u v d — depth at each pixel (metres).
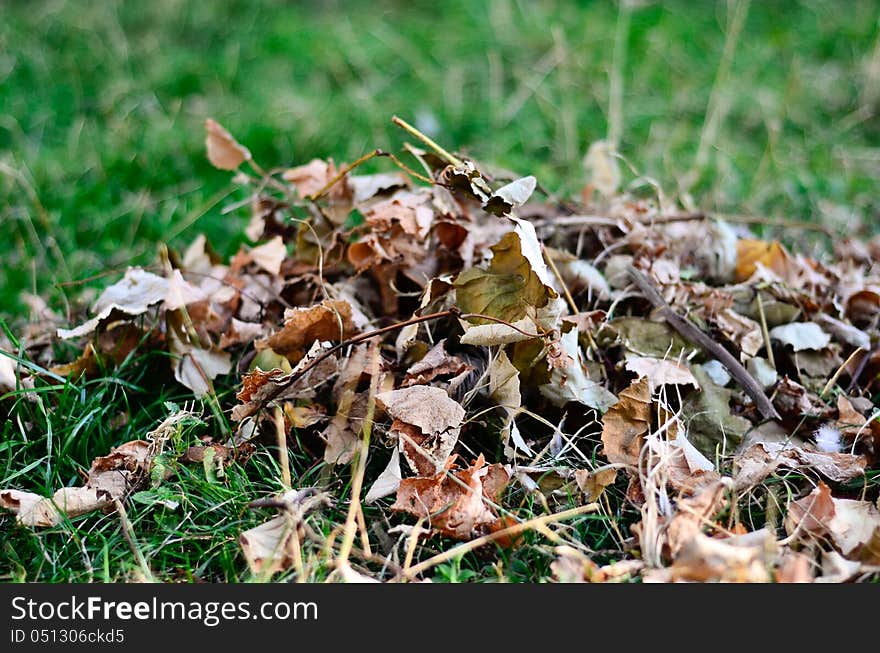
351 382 1.75
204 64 3.82
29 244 2.60
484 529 1.50
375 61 3.95
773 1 4.45
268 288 2.11
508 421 1.65
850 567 1.38
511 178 2.26
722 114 3.40
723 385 1.85
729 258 2.29
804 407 1.82
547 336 1.67
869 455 1.71
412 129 1.80
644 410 1.63
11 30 3.98
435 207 2.03
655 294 1.96
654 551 1.38
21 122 3.34
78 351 2.03
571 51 3.88
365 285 2.05
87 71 3.74
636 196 2.74
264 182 2.26
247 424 1.73
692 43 4.09
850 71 3.82
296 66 3.91
